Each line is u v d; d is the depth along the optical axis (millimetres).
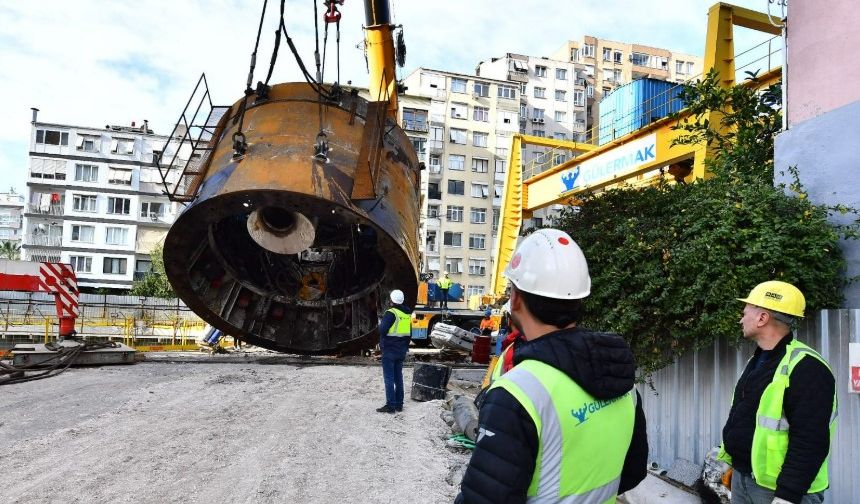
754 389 2846
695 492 4738
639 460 1794
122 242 52656
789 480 2510
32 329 21688
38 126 51938
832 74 5113
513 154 19859
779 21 11289
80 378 9500
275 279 10289
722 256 4578
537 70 68938
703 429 5125
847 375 4125
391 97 11602
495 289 19672
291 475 4891
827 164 5031
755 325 2906
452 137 59750
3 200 91000
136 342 21812
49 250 51656
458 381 11336
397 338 7598
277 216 8609
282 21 7516
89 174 52594
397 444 6023
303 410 7453
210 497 4316
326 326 10422
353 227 8633
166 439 5785
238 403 7734
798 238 4559
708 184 5691
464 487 1433
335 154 8109
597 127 18859
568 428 1462
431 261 57688
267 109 8398
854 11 4926
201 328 24219
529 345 1588
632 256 5195
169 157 54219
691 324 4922
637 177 16750
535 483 1458
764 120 7727
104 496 4230
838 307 4531
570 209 6570
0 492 4242
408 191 9359
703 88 8086
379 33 11492
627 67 76125
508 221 19734
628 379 1580
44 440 5602
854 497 4031
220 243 9688
